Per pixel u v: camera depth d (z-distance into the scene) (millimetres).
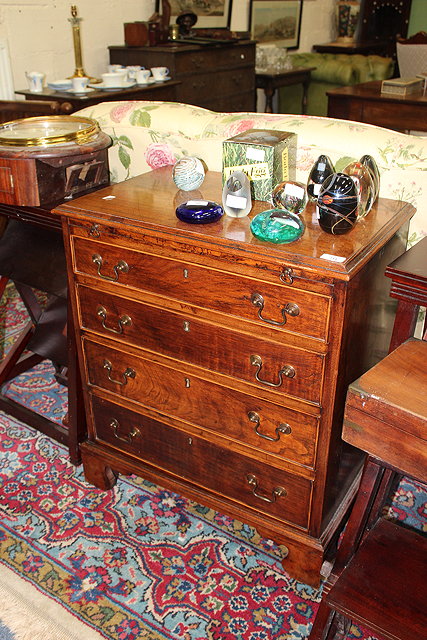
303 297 1275
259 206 1515
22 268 1978
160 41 4137
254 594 1611
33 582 1649
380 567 1372
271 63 5086
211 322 1449
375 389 1125
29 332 2344
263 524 1604
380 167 1556
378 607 1286
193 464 1700
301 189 1416
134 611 1568
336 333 1272
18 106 2453
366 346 1467
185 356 1547
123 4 4340
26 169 1698
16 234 2016
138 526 1829
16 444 2186
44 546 1762
